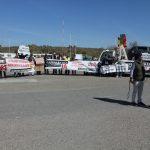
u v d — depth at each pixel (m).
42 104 13.95
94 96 16.61
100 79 27.11
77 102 14.55
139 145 8.10
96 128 9.73
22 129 9.55
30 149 7.70
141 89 13.78
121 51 35.03
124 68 30.86
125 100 15.32
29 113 11.91
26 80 25.14
